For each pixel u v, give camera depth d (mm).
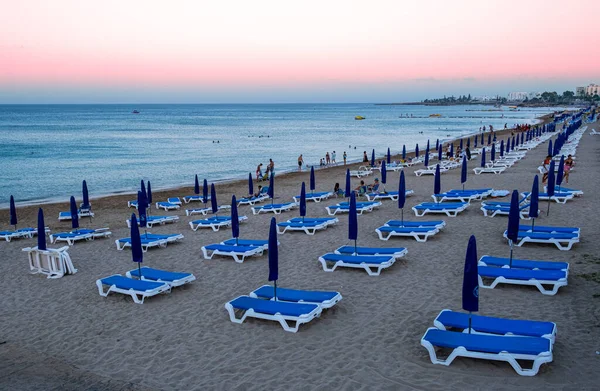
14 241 16125
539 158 32438
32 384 6621
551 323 6734
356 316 8297
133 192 27859
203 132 84562
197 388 6270
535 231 12273
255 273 11086
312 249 12922
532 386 5820
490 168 26641
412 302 8789
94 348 7695
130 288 9578
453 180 24844
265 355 7066
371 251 11305
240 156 47750
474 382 5980
